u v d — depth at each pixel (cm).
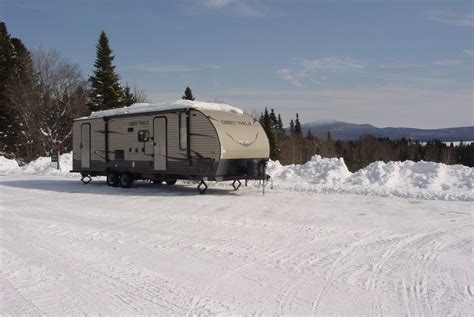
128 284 616
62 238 900
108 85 4409
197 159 1542
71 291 593
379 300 545
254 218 1070
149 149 1700
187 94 4700
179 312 516
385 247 790
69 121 4253
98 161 1931
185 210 1214
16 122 4541
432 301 538
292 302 542
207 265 698
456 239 841
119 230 968
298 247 796
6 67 4788
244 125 1617
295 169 1967
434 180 1548
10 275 663
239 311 516
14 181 2234
